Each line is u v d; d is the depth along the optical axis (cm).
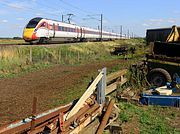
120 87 1078
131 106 913
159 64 1306
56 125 462
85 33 5625
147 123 764
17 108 912
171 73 1280
